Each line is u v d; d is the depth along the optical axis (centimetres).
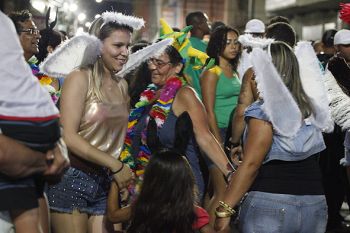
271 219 385
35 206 285
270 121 377
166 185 360
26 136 272
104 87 426
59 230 430
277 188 384
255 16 2347
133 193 424
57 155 289
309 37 2255
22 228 284
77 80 414
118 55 423
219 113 629
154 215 360
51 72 439
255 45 427
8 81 270
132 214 372
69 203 424
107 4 497
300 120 382
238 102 539
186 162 368
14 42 274
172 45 488
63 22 1303
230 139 600
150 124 470
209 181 577
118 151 434
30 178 284
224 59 634
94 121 420
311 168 394
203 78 620
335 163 723
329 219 737
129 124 484
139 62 483
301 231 391
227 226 392
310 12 2247
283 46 401
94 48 421
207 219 379
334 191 729
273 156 383
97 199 434
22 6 731
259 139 379
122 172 414
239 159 547
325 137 718
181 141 467
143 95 491
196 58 597
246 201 395
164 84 489
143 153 471
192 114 468
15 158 270
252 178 383
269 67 379
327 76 635
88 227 438
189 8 2286
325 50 822
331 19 2066
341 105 625
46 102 278
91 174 427
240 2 2362
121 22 419
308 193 389
